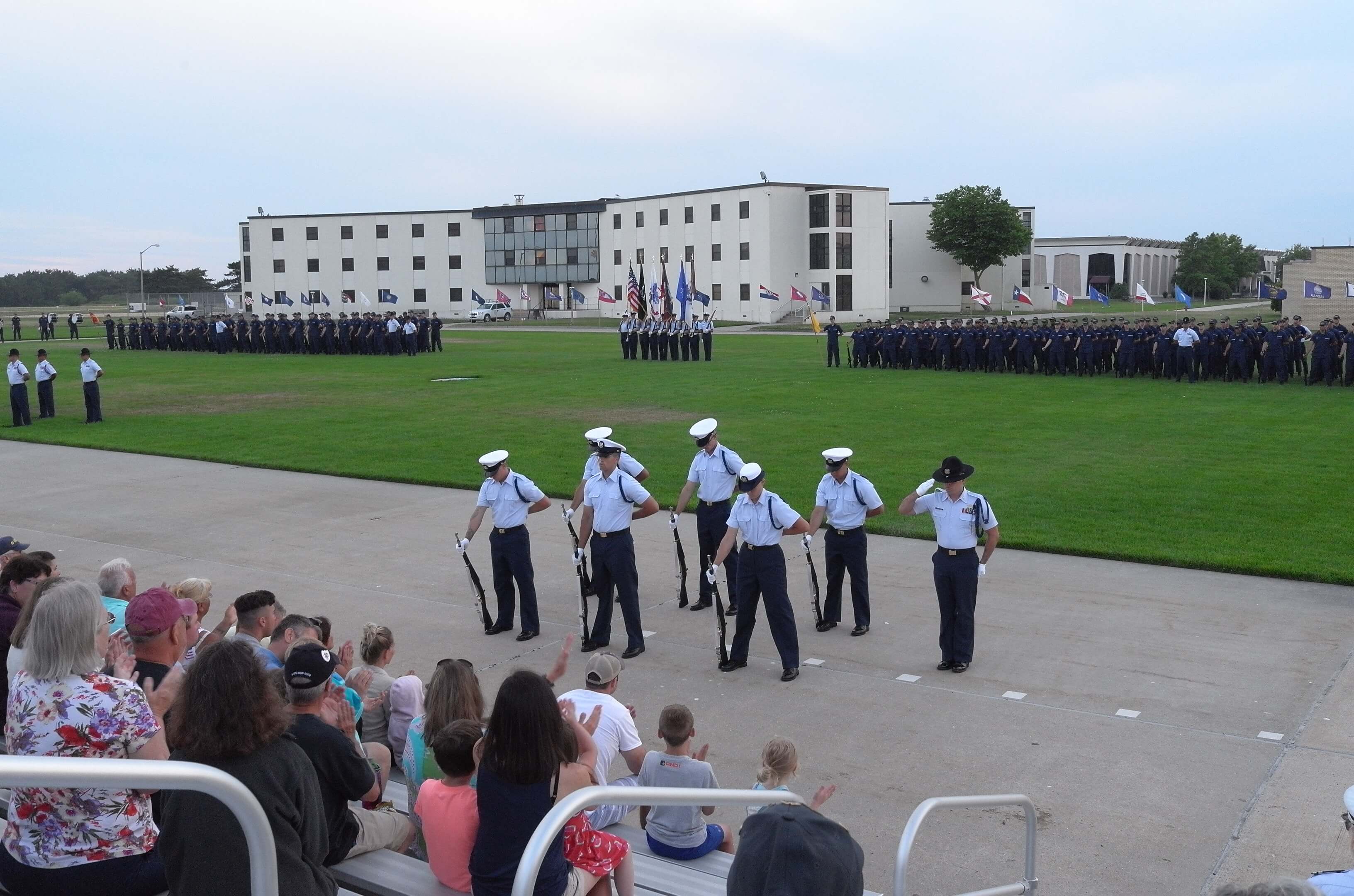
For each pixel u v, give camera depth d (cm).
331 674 516
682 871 576
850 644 1170
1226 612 1232
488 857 452
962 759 868
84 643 436
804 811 337
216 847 394
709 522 1304
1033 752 879
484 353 5406
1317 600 1273
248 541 1645
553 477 2061
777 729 941
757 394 3384
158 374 4447
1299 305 5853
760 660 1127
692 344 4759
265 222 10725
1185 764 852
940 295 10275
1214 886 675
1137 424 2612
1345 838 730
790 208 8800
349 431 2727
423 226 10550
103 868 443
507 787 450
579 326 8731
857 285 8938
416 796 598
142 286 12331
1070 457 2188
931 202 10100
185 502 1928
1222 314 8975
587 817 501
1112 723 936
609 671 722
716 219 9062
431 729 586
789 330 7675
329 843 496
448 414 3020
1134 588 1335
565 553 1577
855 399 3203
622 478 1137
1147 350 3694
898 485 1927
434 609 1311
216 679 402
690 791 423
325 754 492
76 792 439
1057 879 685
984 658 1108
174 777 283
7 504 1925
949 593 1067
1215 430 2498
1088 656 1103
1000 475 2002
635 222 9725
